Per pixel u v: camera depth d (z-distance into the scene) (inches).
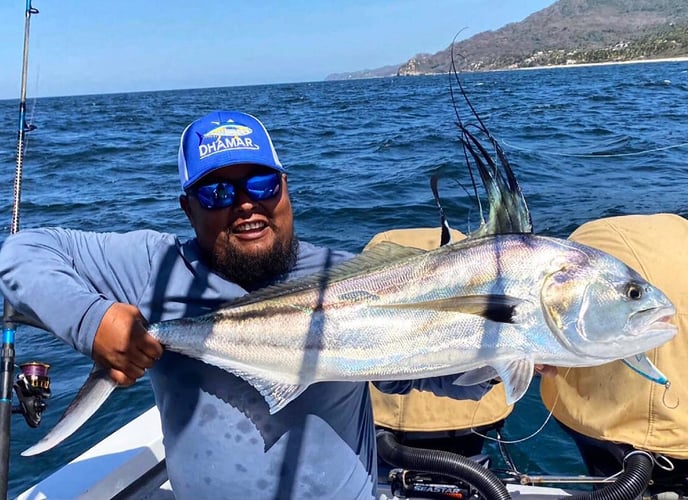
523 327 35.5
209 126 37.5
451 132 324.5
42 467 69.3
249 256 37.6
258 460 36.1
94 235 40.4
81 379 89.0
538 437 66.4
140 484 50.2
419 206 168.2
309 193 195.8
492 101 592.4
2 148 403.5
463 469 46.3
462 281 36.3
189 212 39.1
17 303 34.2
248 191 36.7
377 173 225.0
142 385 85.7
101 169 297.9
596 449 47.9
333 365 36.2
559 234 138.3
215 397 36.6
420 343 36.2
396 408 50.8
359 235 148.9
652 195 167.2
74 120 693.3
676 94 553.6
